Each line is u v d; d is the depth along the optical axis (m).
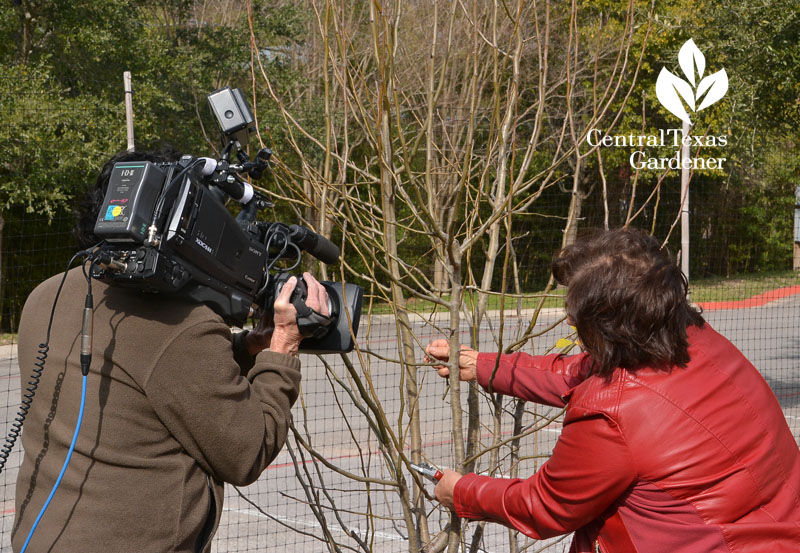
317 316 1.66
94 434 1.46
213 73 12.69
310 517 4.63
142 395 1.46
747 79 9.91
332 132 2.11
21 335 1.65
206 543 1.54
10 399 7.26
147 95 11.12
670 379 1.49
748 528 1.44
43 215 11.34
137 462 1.45
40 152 10.20
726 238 12.49
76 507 1.44
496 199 2.12
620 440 1.46
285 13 12.26
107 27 11.98
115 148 10.59
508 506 1.65
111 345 1.48
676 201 11.56
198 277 1.47
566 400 1.79
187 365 1.46
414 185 1.81
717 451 1.45
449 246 1.89
